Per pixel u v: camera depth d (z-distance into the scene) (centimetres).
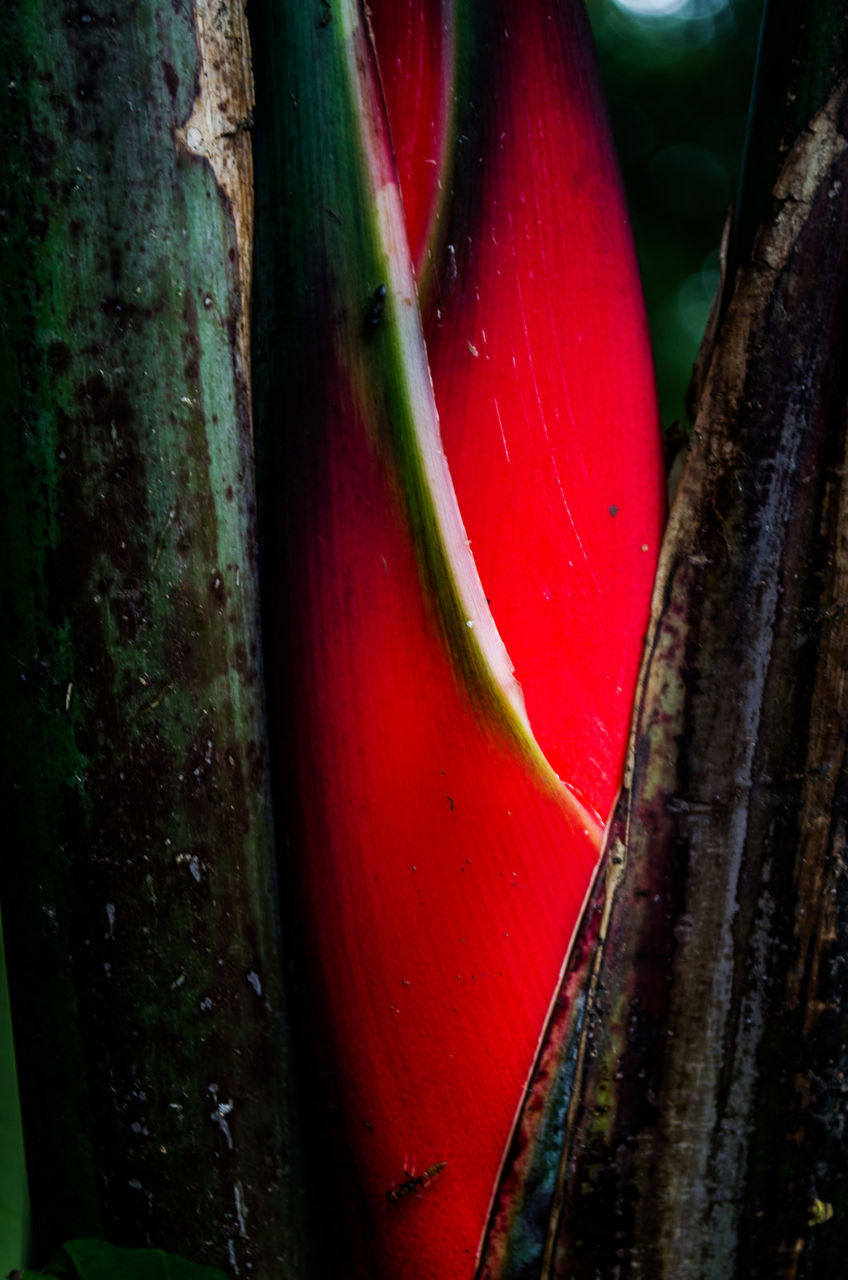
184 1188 43
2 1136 42
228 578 43
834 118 43
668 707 43
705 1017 43
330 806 43
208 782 42
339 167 43
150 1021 42
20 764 42
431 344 45
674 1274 43
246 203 43
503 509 44
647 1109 43
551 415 45
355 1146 43
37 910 42
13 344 42
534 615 44
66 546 42
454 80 45
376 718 43
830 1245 43
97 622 42
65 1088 43
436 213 45
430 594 43
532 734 43
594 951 43
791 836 43
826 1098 43
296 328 43
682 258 120
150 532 42
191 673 42
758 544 43
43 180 41
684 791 43
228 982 43
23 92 41
